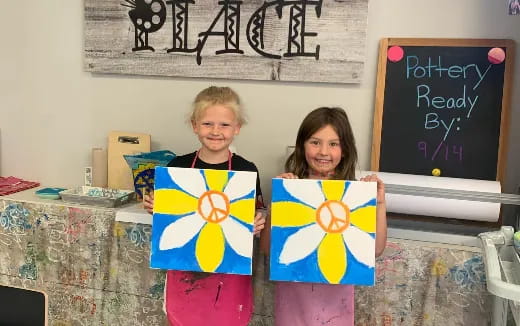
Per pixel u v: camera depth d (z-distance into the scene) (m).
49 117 2.26
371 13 1.88
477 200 1.62
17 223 1.99
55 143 2.27
